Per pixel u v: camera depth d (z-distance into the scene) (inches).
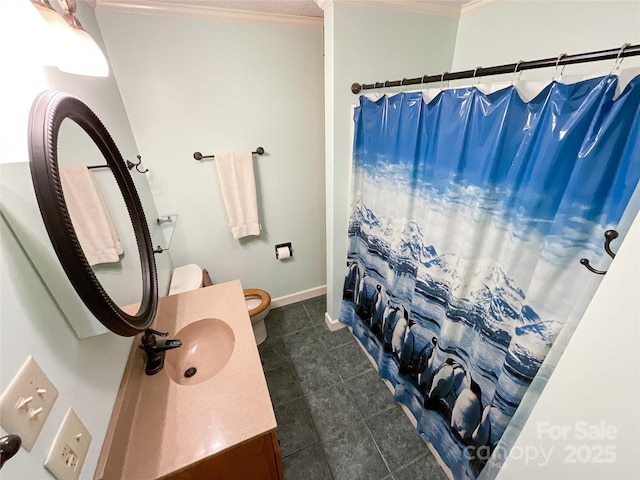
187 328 43.3
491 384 40.4
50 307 21.7
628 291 16.7
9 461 15.9
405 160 49.1
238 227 76.0
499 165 33.7
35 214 21.6
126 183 36.3
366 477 51.5
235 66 62.9
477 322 41.7
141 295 35.8
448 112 39.2
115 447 26.3
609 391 18.5
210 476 29.1
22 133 19.8
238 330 41.8
